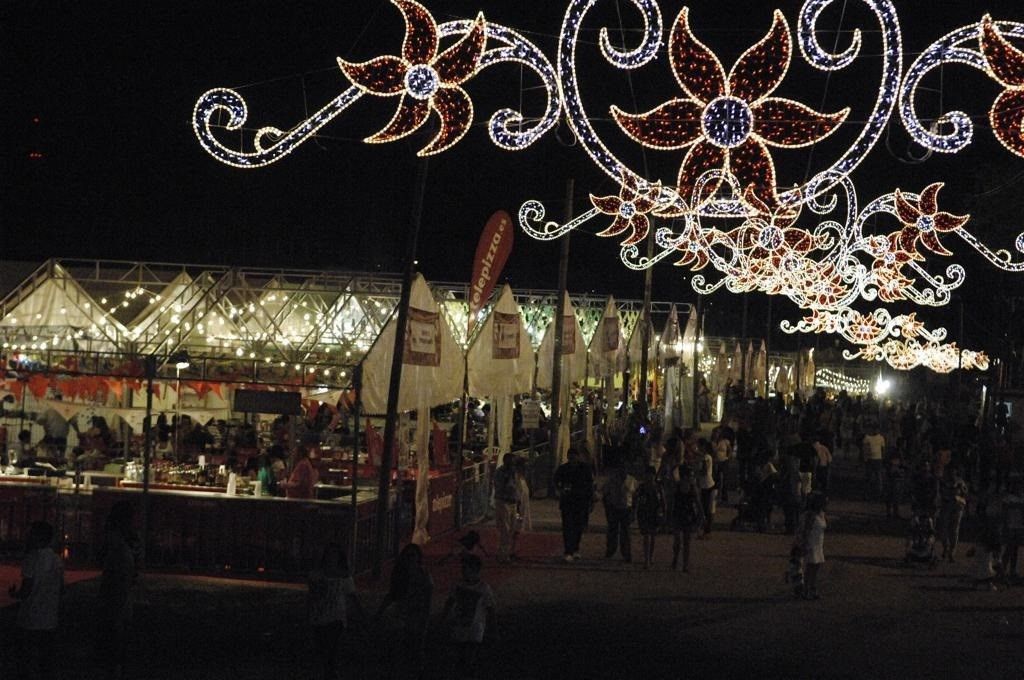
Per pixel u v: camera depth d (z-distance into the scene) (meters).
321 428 23.12
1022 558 21.98
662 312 43.16
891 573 18.73
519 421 32.34
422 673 10.34
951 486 20.39
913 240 26.55
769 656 12.16
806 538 15.87
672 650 12.34
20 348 18.55
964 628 14.14
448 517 21.16
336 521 15.80
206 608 13.76
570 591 15.83
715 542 21.73
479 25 11.01
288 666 11.08
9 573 15.44
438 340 18.30
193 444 21.78
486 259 19.34
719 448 29.92
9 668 10.68
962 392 50.66
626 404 36.03
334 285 25.23
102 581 10.17
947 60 10.62
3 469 18.81
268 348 19.62
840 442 48.50
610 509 18.95
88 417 23.12
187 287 22.86
